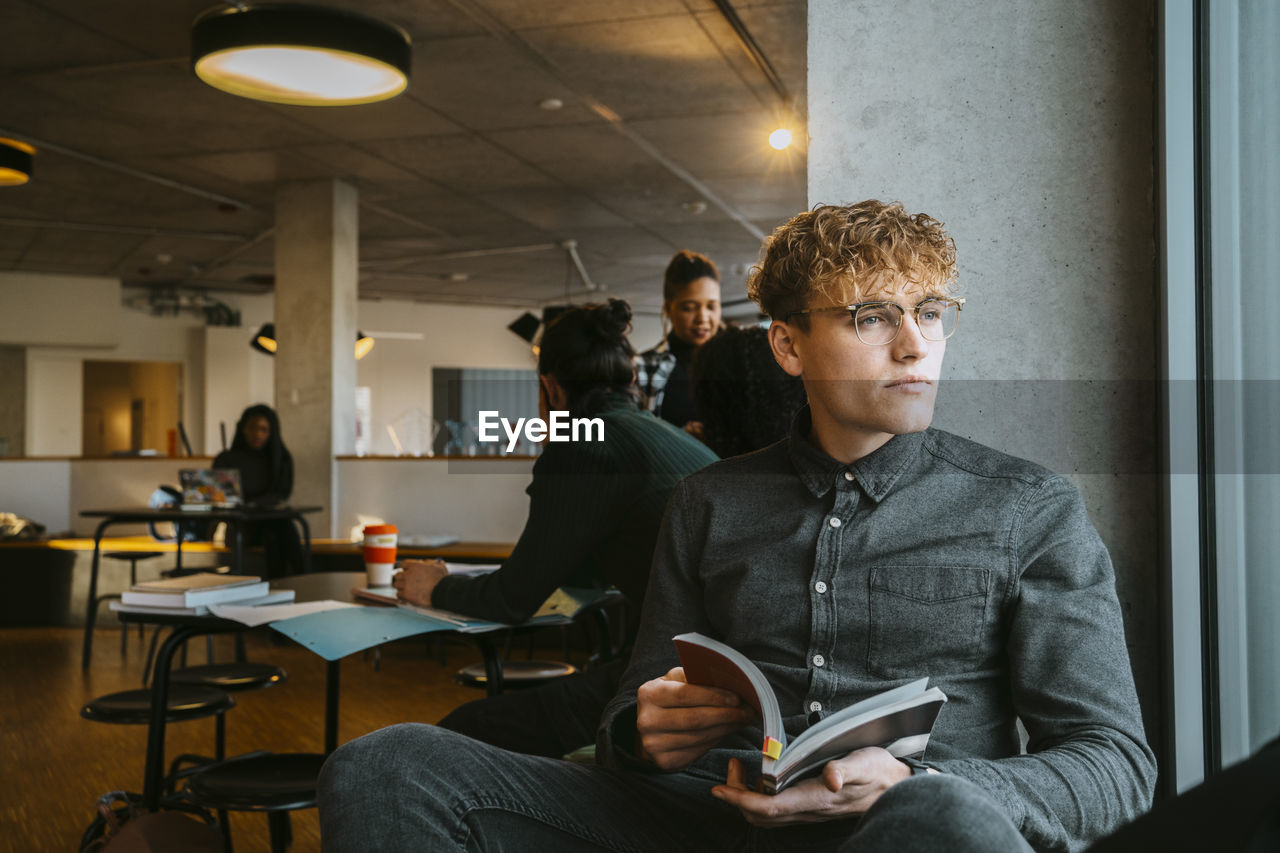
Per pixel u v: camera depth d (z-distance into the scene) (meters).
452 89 6.10
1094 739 1.03
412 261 11.66
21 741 4.04
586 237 10.45
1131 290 1.56
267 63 4.92
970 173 1.63
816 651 1.18
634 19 5.13
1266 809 0.55
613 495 1.88
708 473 1.34
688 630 1.30
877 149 1.66
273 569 6.45
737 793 0.98
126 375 15.34
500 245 10.81
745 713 1.10
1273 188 1.29
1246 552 1.36
